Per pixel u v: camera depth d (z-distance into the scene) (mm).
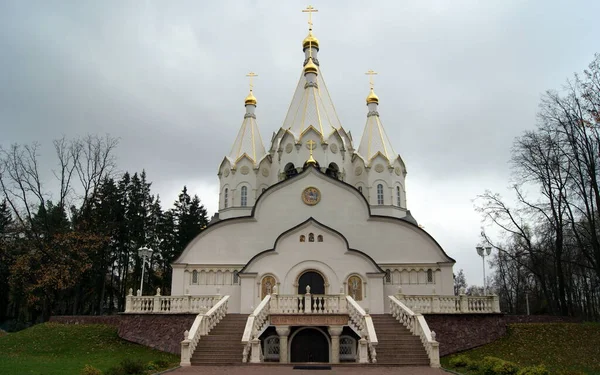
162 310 32125
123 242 61500
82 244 47469
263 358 30016
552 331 32312
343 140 46625
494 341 31438
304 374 20531
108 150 50312
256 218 40219
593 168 35219
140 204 65312
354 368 22984
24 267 45500
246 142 49031
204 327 27156
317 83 48812
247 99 51500
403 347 25688
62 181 48531
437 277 38719
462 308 31984
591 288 53500
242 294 35594
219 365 23891
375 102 50406
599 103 33562
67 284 46000
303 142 44750
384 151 47500
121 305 63156
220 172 48656
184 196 71312
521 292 71562
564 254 46781
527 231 46406
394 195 46156
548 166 39219
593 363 27562
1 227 57500
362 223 39844
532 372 19047
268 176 47562
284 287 35812
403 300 31688
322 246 36500
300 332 31016
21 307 60312
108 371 20344
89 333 34250
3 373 19906
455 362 24125
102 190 53688
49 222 49000
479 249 39344
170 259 67938
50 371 21047
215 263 39469
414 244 39438
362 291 35594
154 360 26250
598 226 40312
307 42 52000
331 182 40625
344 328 30891
